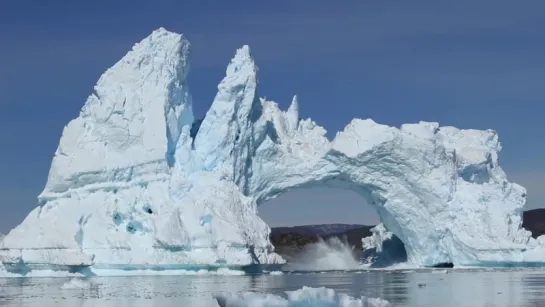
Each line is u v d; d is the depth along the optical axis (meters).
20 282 65.06
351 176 84.19
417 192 82.62
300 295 33.94
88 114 79.94
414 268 84.38
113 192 76.38
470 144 88.62
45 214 75.44
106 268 72.69
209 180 77.88
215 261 71.12
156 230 72.50
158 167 77.06
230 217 73.88
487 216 82.00
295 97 90.44
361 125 83.81
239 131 81.75
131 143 77.69
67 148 78.06
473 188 83.62
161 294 49.91
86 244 73.38
